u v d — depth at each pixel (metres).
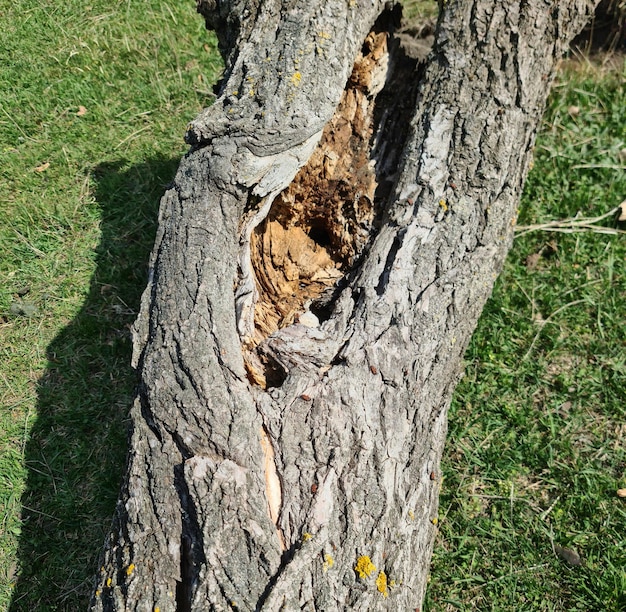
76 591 0.85
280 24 0.83
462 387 1.02
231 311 0.70
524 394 1.02
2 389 1.02
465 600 0.84
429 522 0.75
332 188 0.92
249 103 0.76
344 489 0.64
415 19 1.46
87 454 0.96
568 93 1.37
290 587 0.58
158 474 0.64
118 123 1.34
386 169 0.95
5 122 1.31
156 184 1.26
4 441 0.97
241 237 0.79
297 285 0.93
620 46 1.45
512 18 0.92
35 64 1.39
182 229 0.73
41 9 1.49
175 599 0.60
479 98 0.90
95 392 1.02
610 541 0.88
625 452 0.96
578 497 0.92
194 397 0.65
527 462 0.96
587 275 1.14
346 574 0.61
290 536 0.62
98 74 1.40
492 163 0.87
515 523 0.90
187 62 1.45
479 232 0.85
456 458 0.96
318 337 0.73
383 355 0.72
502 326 1.08
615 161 1.29
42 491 0.93
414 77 1.01
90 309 1.10
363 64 0.96
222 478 0.61
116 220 1.21
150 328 0.71
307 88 0.77
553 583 0.85
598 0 1.00
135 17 1.50
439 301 0.78
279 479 0.64
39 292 1.11
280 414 0.67
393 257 0.80
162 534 0.61
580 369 1.05
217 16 0.96
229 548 0.59
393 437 0.69
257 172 0.74
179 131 1.34
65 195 1.23
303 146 0.77
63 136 1.30
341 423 0.67
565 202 1.22
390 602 0.63
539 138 1.31
